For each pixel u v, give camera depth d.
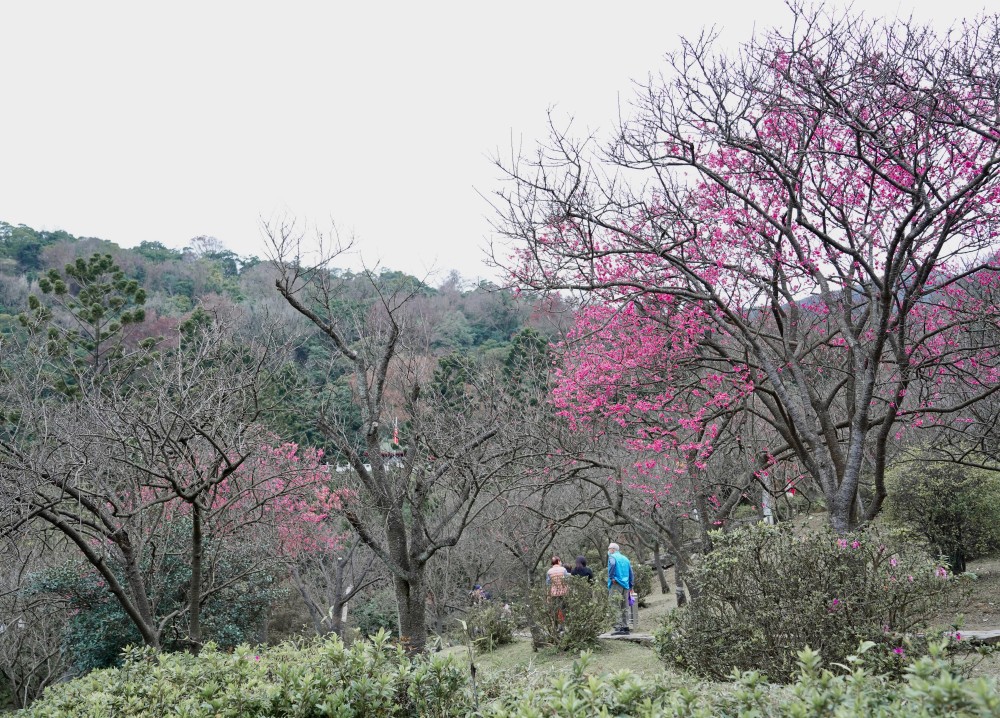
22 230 61.72
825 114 9.35
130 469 10.76
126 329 21.47
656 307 11.09
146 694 5.64
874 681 3.60
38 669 15.78
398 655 4.66
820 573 6.07
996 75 8.30
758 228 10.67
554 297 10.80
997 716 2.38
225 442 10.45
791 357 10.38
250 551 14.73
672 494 13.36
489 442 11.50
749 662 6.09
